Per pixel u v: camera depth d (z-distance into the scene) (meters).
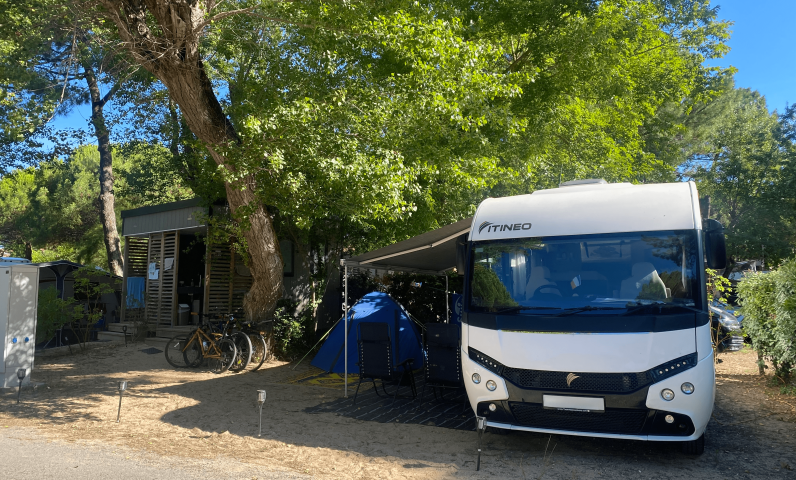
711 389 4.91
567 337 5.12
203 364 11.18
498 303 5.68
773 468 4.96
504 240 5.96
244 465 5.03
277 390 8.89
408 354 10.28
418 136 9.98
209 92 10.12
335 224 12.88
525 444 5.83
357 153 8.66
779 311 7.71
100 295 17.06
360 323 8.06
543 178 13.50
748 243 23.75
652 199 5.64
